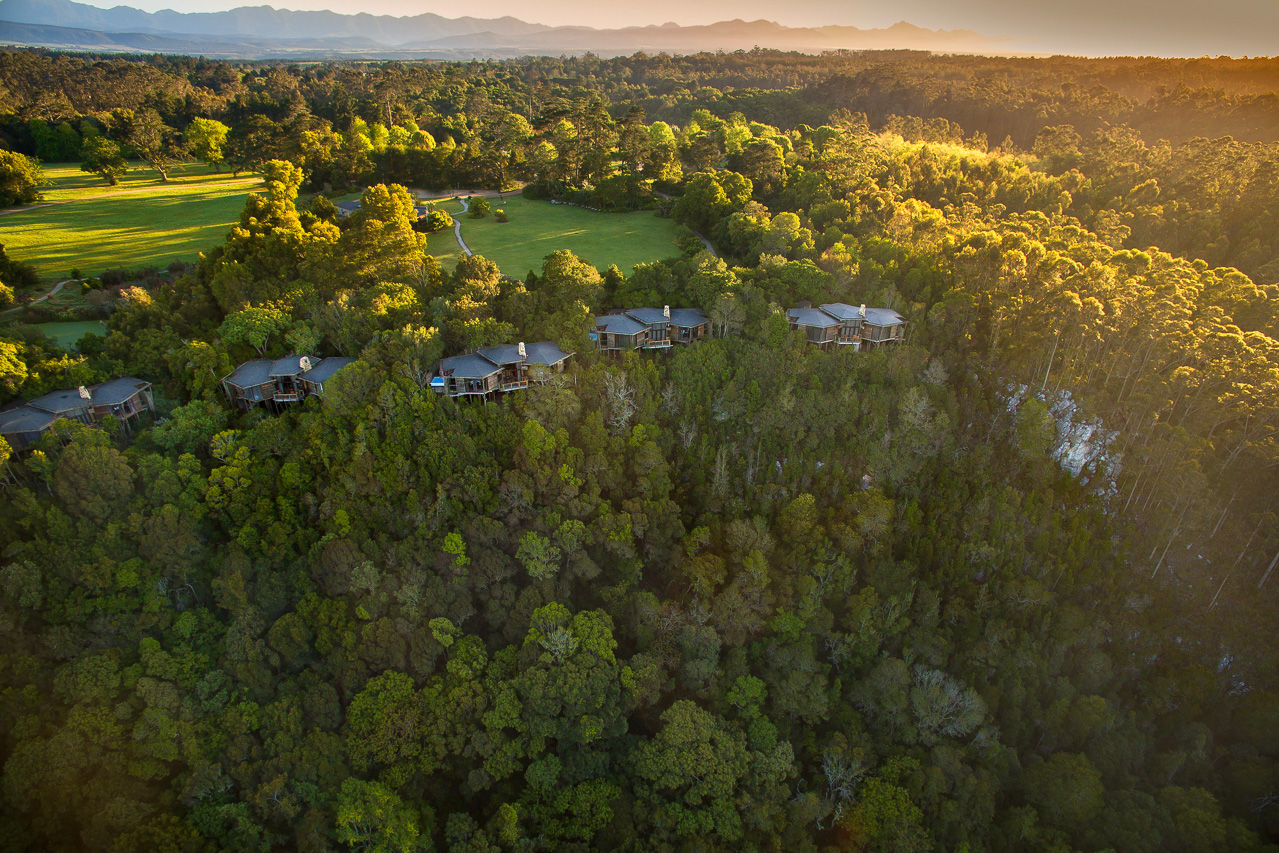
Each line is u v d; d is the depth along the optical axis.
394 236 97.94
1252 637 71.81
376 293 85.44
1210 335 82.62
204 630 62.62
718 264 95.50
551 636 62.66
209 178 198.62
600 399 76.81
